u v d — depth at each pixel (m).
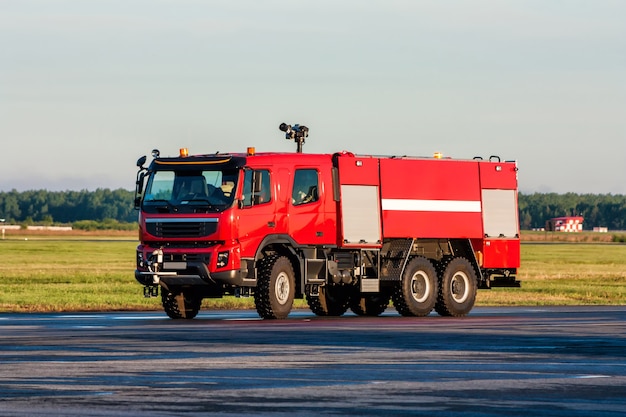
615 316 50.69
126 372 26.64
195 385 24.34
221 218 46.84
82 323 44.09
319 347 33.09
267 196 48.03
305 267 49.19
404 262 51.59
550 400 22.47
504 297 71.69
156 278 47.28
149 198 48.41
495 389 23.97
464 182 54.25
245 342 34.69
